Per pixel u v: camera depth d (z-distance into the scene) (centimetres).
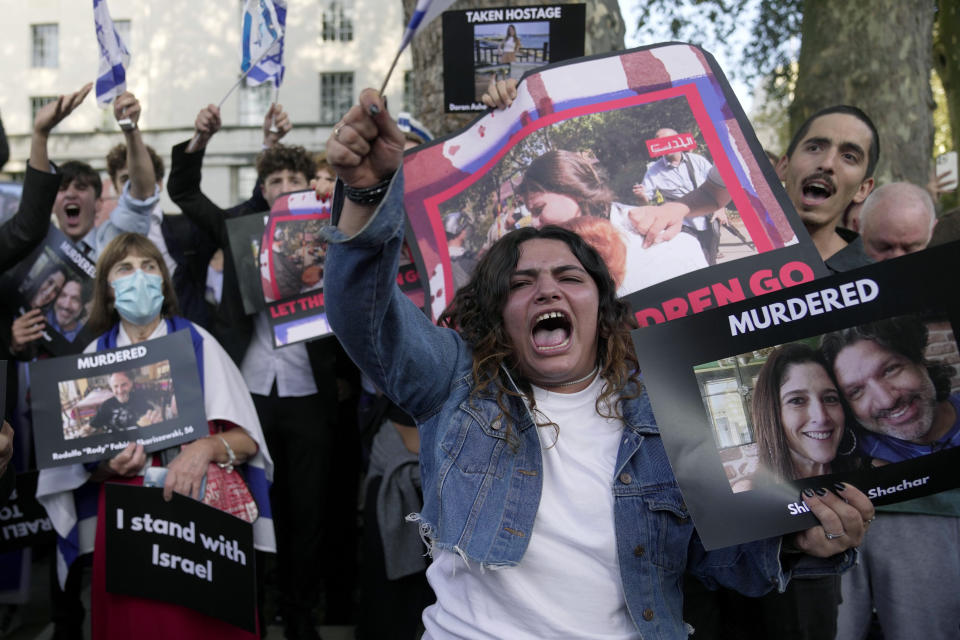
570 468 174
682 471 166
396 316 168
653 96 259
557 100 261
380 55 3050
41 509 319
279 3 344
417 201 264
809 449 167
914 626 278
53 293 362
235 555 288
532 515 169
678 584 179
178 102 3022
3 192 402
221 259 506
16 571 366
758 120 1706
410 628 323
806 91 575
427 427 183
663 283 246
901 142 548
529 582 169
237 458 312
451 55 312
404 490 328
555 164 257
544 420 177
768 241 246
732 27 1281
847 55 555
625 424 178
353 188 151
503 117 265
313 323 345
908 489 166
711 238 248
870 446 167
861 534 167
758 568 172
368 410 409
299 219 350
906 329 168
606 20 438
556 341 179
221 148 2942
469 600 172
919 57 557
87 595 454
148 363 303
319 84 3064
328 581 420
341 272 159
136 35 3058
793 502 166
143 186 380
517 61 311
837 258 316
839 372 169
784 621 254
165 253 424
